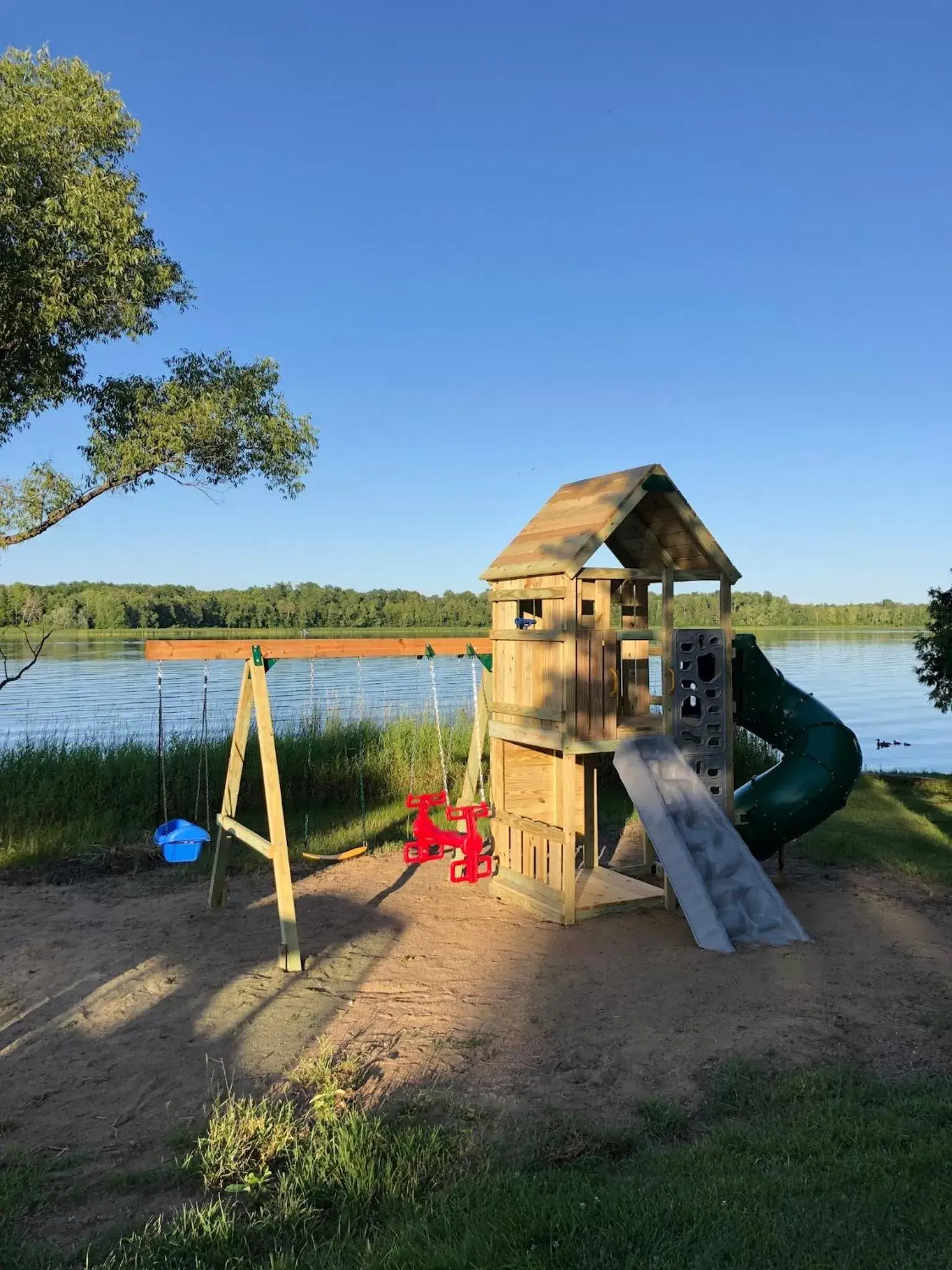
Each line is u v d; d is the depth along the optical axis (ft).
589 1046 15.85
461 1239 9.76
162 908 25.09
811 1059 15.28
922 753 75.72
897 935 22.02
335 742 44.37
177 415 37.63
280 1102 13.78
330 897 26.13
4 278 31.78
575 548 22.62
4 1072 15.14
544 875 24.45
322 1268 9.35
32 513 36.83
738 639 27.17
